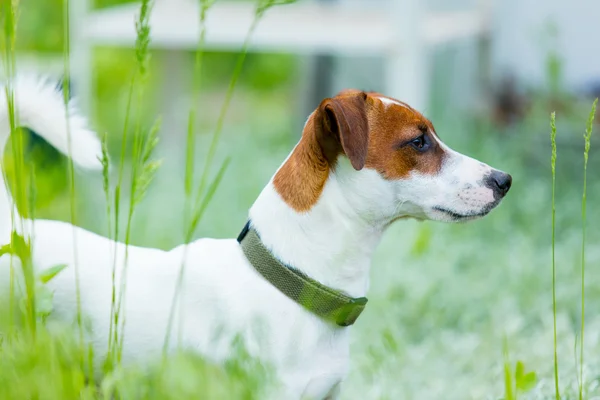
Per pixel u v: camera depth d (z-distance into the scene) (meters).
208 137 16.08
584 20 13.12
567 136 12.45
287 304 5.00
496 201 5.45
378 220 5.30
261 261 5.06
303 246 5.07
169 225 11.19
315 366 5.04
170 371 4.21
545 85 13.26
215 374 4.67
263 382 4.21
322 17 14.15
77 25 12.75
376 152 5.26
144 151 4.36
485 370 7.19
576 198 11.46
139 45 4.36
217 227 11.20
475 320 8.62
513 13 14.06
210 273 5.10
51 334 4.64
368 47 11.73
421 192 5.39
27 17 14.05
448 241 10.26
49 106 5.26
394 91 11.69
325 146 5.12
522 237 10.45
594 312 8.55
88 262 5.24
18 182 4.68
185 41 13.14
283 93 26.95
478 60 14.60
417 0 11.46
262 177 12.80
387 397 6.44
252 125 17.50
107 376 4.36
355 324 8.27
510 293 9.05
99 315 5.10
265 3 4.51
